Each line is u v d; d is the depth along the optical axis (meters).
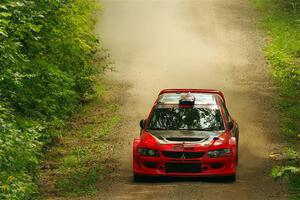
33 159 47.53
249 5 143.88
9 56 48.50
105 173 53.25
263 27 124.50
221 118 52.53
